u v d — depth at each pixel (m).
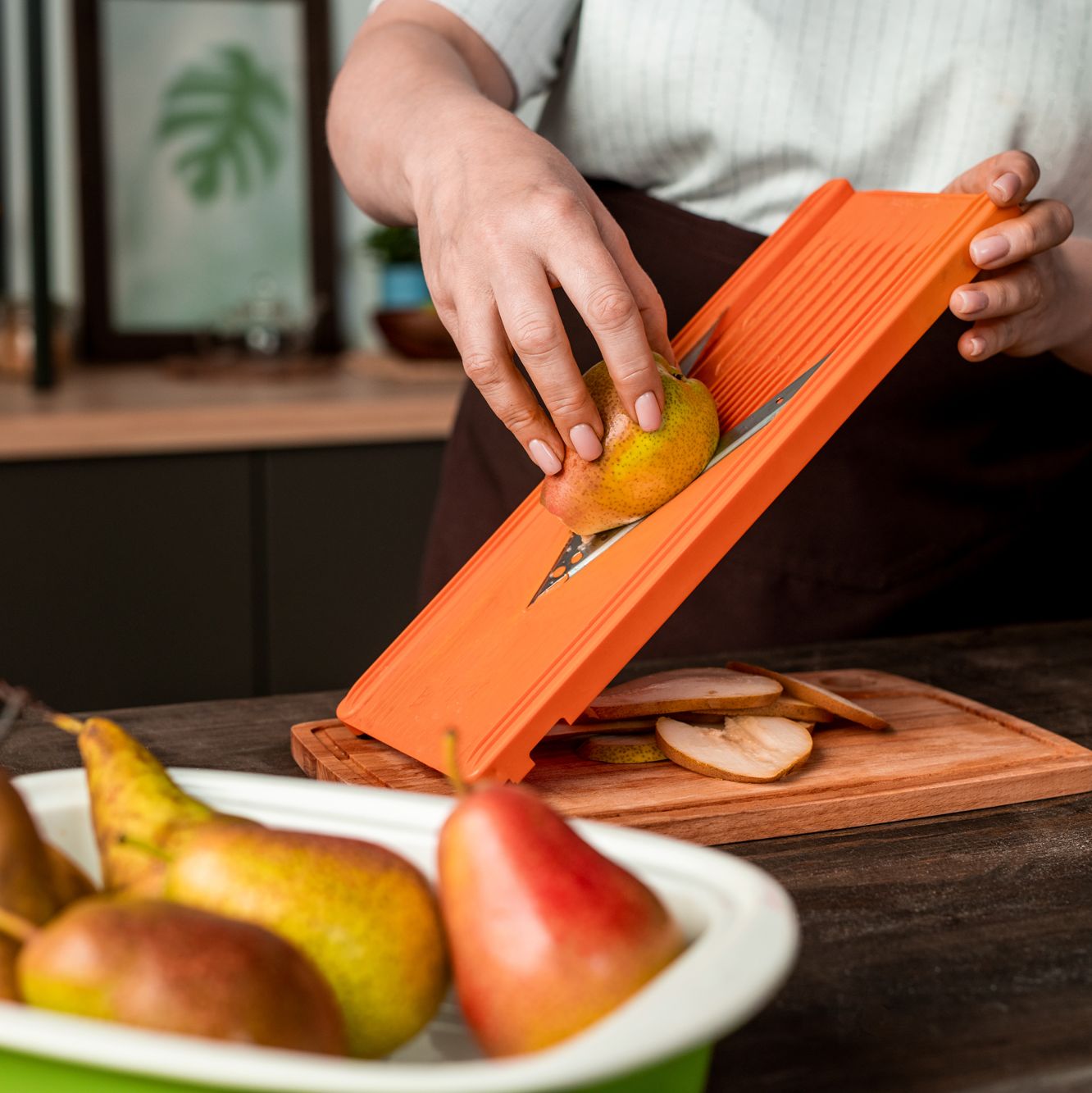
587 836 0.34
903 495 0.87
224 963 0.27
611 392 0.56
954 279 0.56
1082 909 0.46
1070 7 0.78
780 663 0.76
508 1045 0.29
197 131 1.92
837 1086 0.34
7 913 0.30
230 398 1.58
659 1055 0.25
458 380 1.76
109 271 1.90
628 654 0.52
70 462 1.44
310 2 1.94
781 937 0.29
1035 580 0.92
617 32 0.83
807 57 0.80
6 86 1.87
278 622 1.56
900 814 0.54
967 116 0.78
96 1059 0.25
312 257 1.99
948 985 0.40
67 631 1.48
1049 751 0.58
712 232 0.86
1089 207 0.82
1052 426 0.89
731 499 0.53
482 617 0.61
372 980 0.30
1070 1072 0.35
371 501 1.58
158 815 0.32
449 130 0.64
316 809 0.37
